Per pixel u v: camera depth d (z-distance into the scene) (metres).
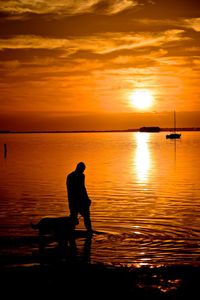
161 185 23.62
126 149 69.88
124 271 8.80
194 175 29.02
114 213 15.39
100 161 42.69
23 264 9.41
